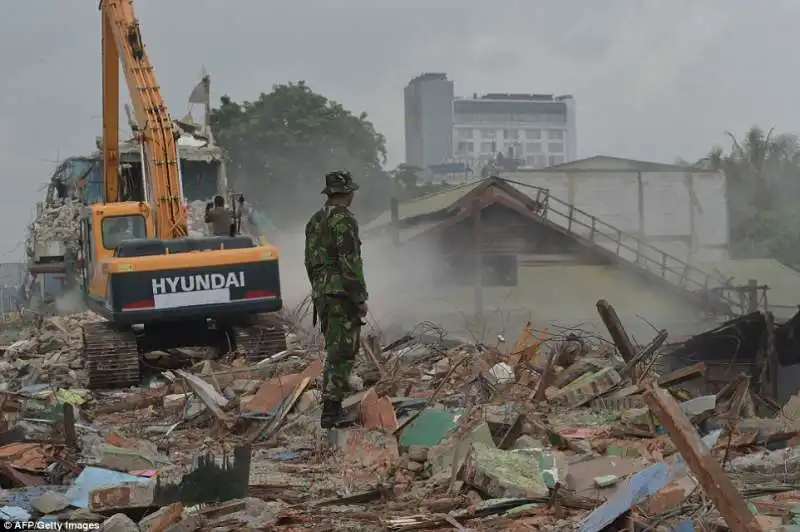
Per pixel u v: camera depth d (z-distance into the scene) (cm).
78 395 1230
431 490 662
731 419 863
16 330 2291
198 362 1420
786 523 535
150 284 1402
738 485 629
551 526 559
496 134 14175
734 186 5575
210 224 1752
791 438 776
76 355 1542
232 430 916
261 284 1448
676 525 513
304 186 5653
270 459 789
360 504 646
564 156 14512
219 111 5731
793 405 952
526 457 670
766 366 2055
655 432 791
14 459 766
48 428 926
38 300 2538
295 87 5891
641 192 4259
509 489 622
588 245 3469
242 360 1357
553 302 3384
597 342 1474
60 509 638
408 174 6406
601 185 4250
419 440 796
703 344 2205
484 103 14162
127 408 1123
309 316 1778
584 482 645
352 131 5875
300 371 1146
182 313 1412
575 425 848
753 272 3959
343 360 837
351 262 833
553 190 4238
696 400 852
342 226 834
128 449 768
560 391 987
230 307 1433
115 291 1390
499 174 4209
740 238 5428
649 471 582
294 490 681
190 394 1086
